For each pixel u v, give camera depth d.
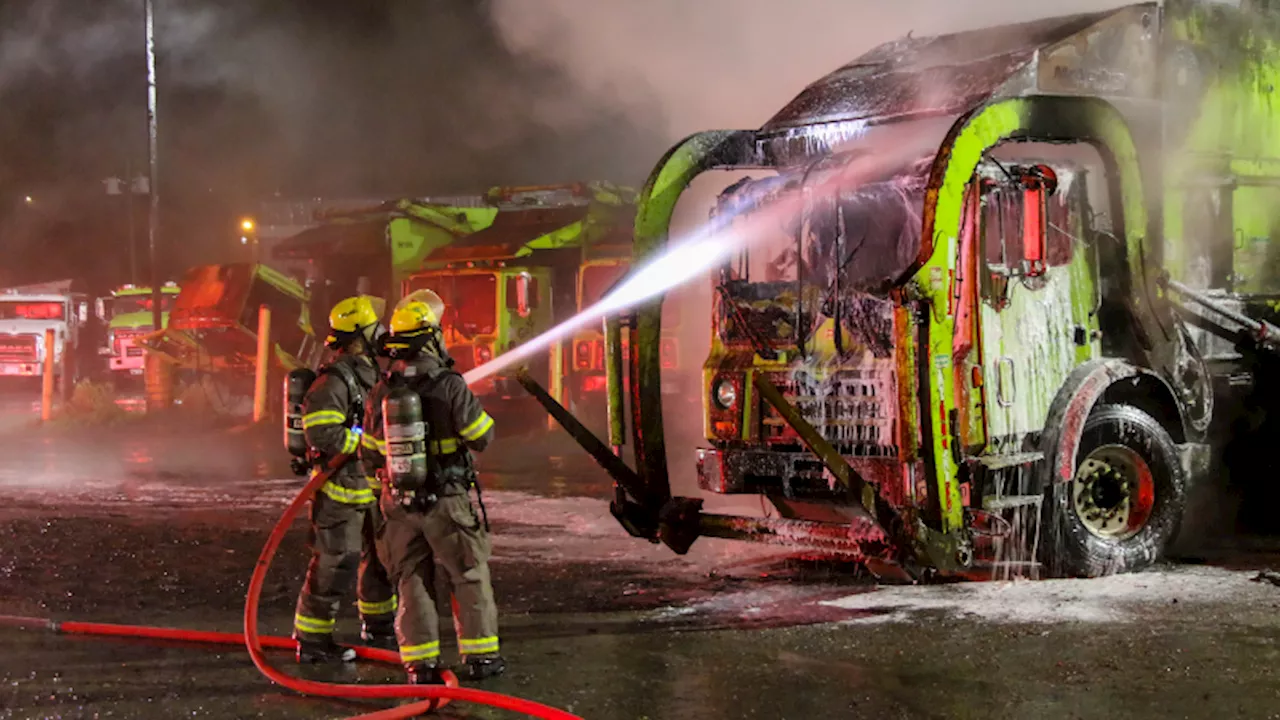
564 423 6.63
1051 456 6.32
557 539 7.97
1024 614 5.65
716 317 6.91
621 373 6.90
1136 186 6.69
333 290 17.38
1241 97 7.61
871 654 5.06
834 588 6.40
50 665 5.13
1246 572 6.57
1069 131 6.28
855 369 6.33
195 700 4.64
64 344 20.31
